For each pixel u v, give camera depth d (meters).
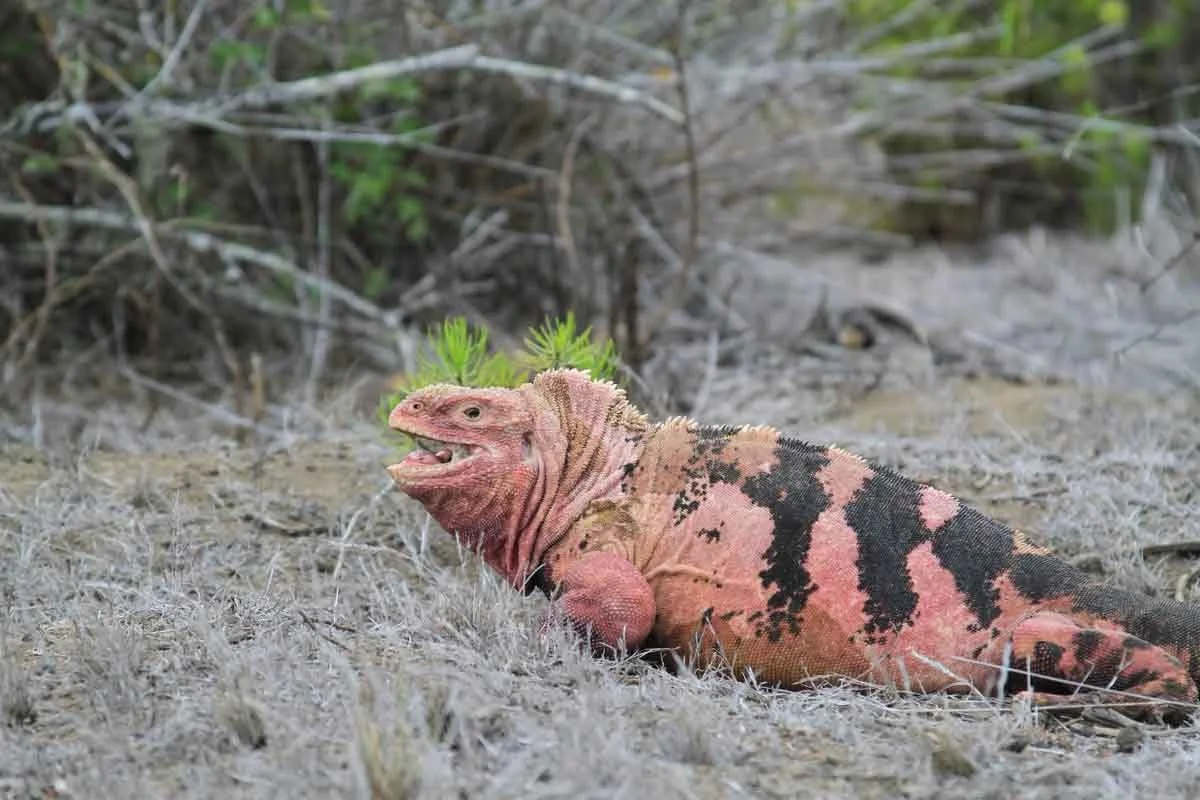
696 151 16.33
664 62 16.12
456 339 9.23
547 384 7.61
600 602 7.15
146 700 6.59
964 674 6.93
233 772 5.84
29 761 5.95
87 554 8.92
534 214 15.61
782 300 16.66
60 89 13.47
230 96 14.18
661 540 7.26
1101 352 15.01
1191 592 8.51
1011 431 11.54
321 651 7.02
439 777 5.63
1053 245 20.41
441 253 15.55
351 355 14.63
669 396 12.28
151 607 7.91
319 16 14.34
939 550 7.06
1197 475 10.54
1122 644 6.74
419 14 14.80
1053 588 6.98
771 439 7.39
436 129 14.62
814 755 6.20
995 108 18.50
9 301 14.11
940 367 14.16
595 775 5.75
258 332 14.90
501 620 7.59
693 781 5.86
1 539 9.10
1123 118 21.27
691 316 16.03
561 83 14.96
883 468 7.38
